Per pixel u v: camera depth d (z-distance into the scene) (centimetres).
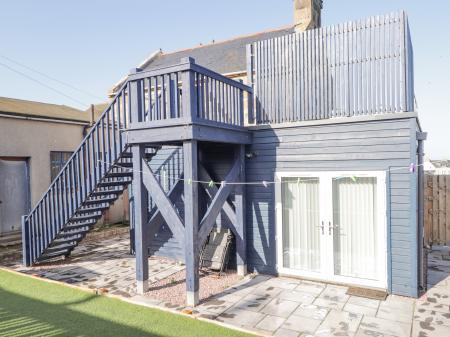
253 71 755
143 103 632
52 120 1262
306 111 687
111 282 695
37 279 708
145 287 630
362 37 633
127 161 820
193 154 571
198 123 566
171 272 763
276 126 706
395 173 601
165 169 888
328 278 670
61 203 791
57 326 489
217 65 1130
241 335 457
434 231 963
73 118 1358
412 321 503
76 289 644
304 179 699
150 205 881
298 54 698
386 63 610
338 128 649
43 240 814
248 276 720
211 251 745
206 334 460
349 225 659
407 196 592
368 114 626
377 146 614
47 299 593
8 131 1139
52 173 1289
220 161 793
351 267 659
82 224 862
